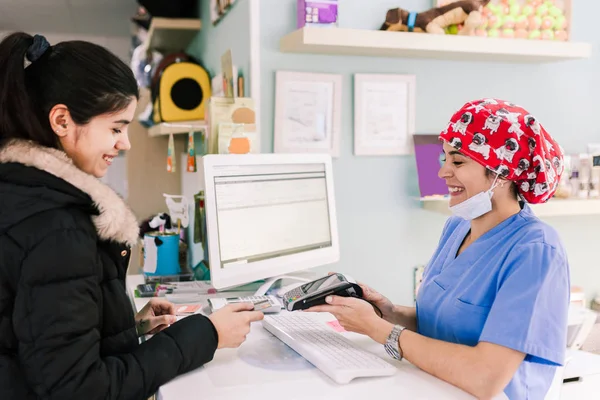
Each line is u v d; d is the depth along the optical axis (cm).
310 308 131
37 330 91
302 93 196
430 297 133
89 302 96
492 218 126
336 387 108
